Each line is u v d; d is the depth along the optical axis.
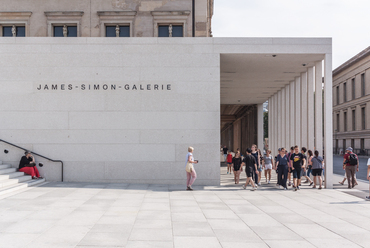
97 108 13.77
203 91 13.83
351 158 13.55
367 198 10.43
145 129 13.73
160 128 13.74
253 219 7.67
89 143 13.72
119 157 13.70
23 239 5.91
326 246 5.75
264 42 13.86
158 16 19.42
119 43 13.91
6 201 9.39
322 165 13.31
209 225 7.07
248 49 13.85
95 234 6.27
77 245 5.62
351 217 7.96
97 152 13.70
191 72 13.85
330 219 7.75
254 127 31.59
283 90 22.41
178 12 19.36
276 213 8.35
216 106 13.80
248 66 16.41
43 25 19.33
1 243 5.67
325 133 13.75
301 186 13.97
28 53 13.84
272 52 13.84
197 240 6.01
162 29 19.73
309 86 16.86
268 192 12.09
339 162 33.75
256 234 6.44
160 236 6.21
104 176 13.67
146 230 6.61
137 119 13.75
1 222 7.06
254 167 12.84
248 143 34.66
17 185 11.61
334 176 19.27
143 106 13.78
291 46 13.82
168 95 13.81
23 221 7.16
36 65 13.82
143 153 13.70
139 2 19.45
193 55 13.88
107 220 7.35
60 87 13.79
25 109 13.73
